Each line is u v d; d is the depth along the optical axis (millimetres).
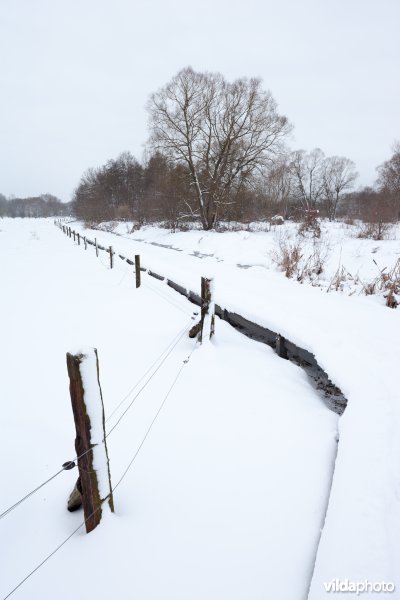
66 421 3414
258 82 24203
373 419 2979
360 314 6117
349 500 2193
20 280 10984
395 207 21969
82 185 72562
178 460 2766
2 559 1966
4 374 4492
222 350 4785
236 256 14961
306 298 7465
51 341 5602
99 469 1999
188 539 2070
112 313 6957
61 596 1759
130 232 33594
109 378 4223
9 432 3234
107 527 2078
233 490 2457
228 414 3352
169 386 3916
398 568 1784
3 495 2451
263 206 29906
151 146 26672
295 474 2598
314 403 3613
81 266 13555
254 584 1820
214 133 25969
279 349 4984
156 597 1746
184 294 7957
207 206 26906
